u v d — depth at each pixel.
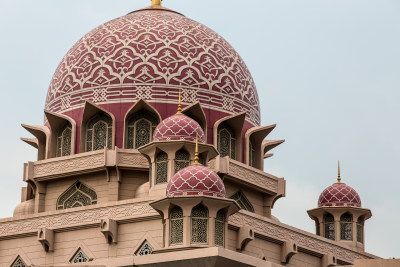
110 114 69.56
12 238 65.56
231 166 67.31
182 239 55.81
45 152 72.44
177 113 63.84
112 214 62.41
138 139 69.44
